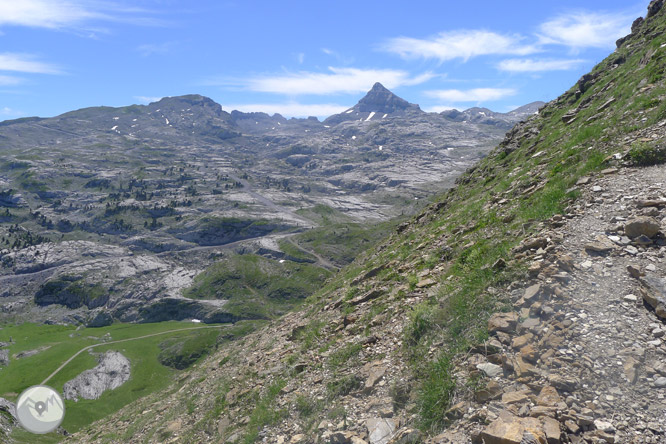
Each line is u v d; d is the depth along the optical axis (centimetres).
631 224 1147
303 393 1223
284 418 1152
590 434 663
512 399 773
